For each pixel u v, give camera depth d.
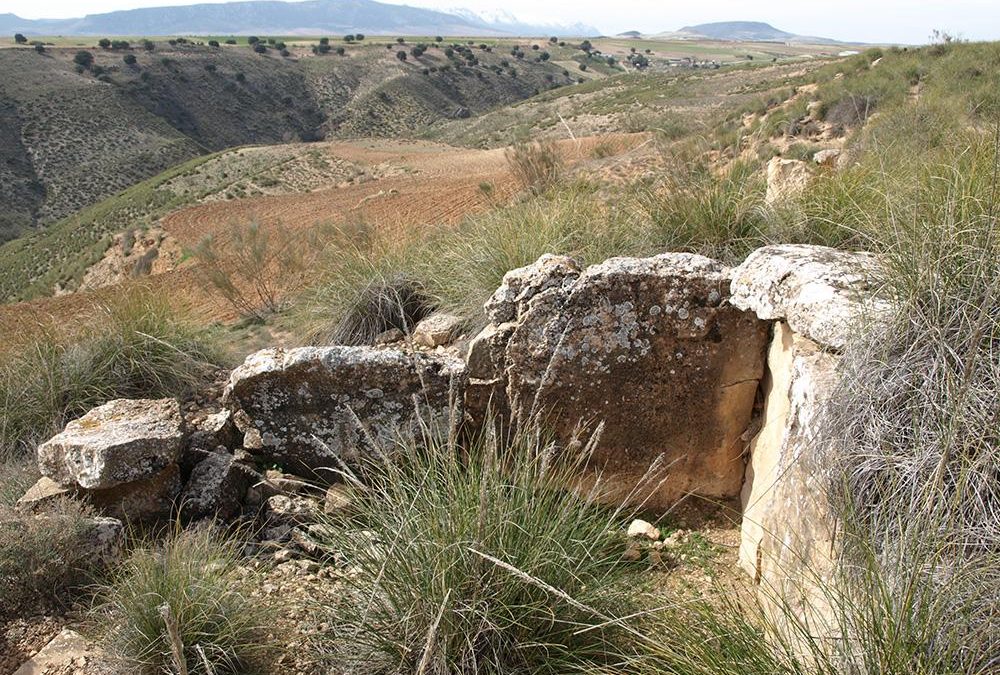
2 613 3.51
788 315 3.30
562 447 4.16
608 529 3.45
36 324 6.40
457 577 2.88
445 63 143.88
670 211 5.76
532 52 167.75
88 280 29.58
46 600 3.59
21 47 116.38
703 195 5.74
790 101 22.92
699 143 8.25
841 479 2.56
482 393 4.36
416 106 128.00
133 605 3.18
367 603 3.02
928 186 4.14
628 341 4.01
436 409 4.40
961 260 2.92
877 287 3.17
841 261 3.54
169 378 6.11
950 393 2.48
